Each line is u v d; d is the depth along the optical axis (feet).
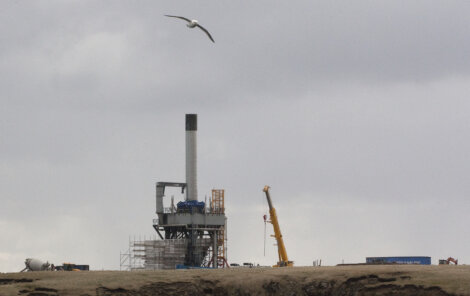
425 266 520.42
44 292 506.48
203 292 527.81
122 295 510.99
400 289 468.75
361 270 510.99
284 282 518.78
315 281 510.17
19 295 499.10
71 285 517.96
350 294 487.61
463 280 458.91
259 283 524.11
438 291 451.94
